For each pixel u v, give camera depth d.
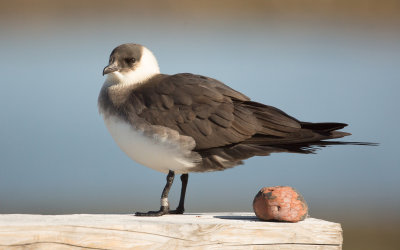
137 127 11.92
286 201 9.70
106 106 12.52
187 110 11.95
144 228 9.01
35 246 8.68
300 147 12.05
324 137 11.70
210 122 11.90
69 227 8.80
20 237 8.64
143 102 12.13
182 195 12.29
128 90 12.57
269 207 9.73
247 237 9.30
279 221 9.76
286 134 11.93
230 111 11.96
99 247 8.87
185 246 9.12
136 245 8.97
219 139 11.86
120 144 12.35
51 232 8.73
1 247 8.57
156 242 9.04
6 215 10.14
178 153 11.78
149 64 13.05
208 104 12.00
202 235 9.17
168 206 11.88
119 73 12.71
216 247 9.20
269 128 12.02
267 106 12.23
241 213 11.29
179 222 9.37
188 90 12.16
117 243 8.92
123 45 13.02
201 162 11.97
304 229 9.39
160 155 11.87
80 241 8.81
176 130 11.84
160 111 11.97
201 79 12.53
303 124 12.10
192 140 11.78
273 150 11.98
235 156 12.04
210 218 10.32
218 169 12.12
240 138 11.93
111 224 8.94
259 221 9.86
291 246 9.37
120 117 12.18
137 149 12.06
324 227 9.43
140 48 13.07
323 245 9.41
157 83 12.55
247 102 12.29
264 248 9.31
